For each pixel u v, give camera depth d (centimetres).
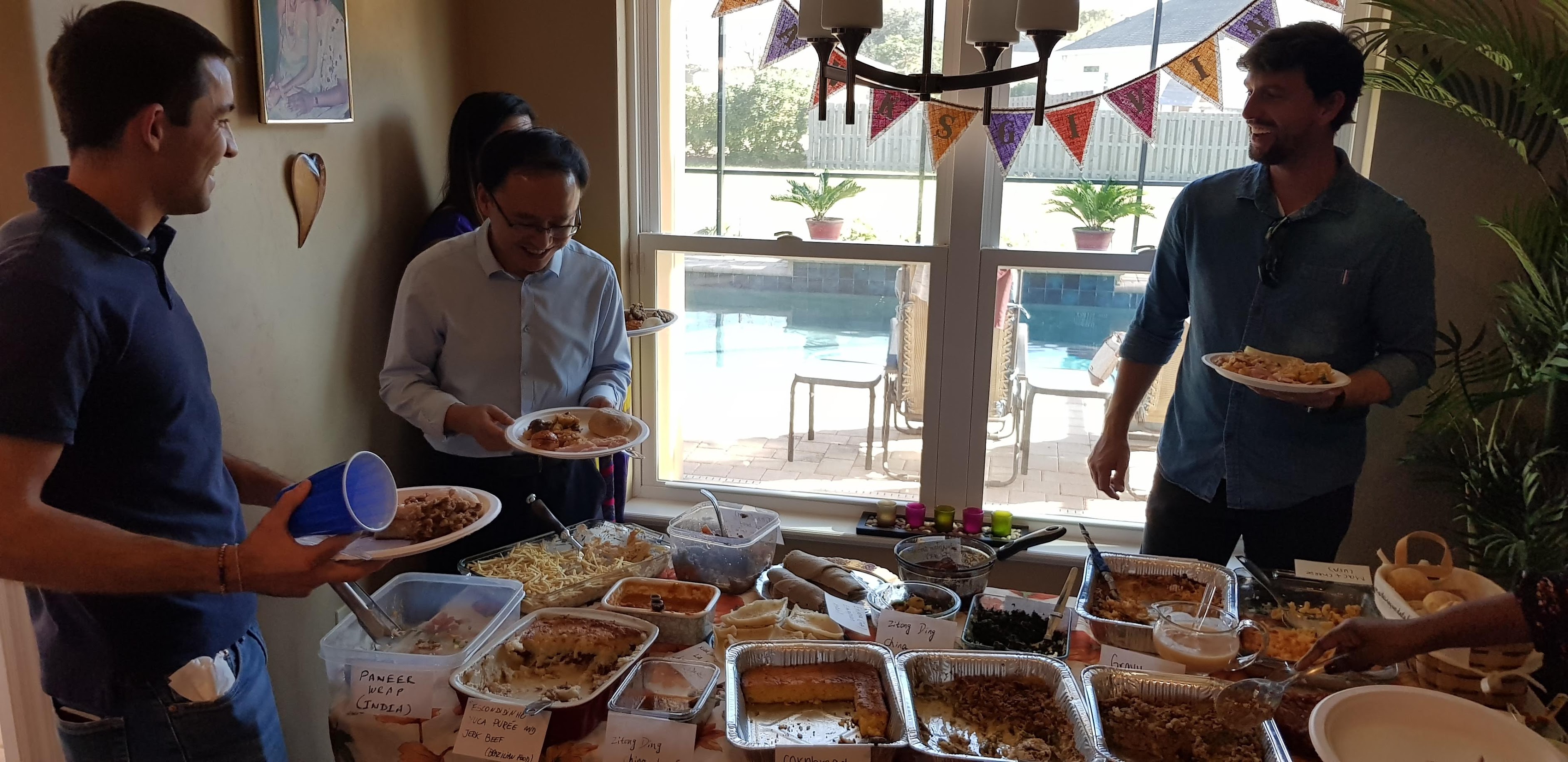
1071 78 260
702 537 175
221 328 182
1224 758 121
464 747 127
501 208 182
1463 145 228
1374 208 190
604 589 167
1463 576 151
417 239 235
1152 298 223
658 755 125
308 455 212
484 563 172
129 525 126
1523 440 228
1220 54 237
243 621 144
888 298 285
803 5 140
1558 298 197
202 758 139
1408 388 184
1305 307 196
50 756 159
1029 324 278
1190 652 137
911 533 280
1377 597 154
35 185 115
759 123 281
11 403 106
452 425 188
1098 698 130
